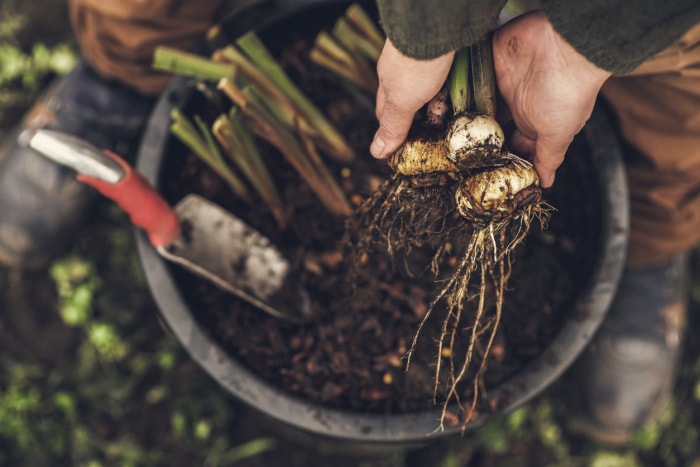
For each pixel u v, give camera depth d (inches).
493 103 24.8
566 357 28.8
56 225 40.4
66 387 41.2
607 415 40.8
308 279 31.1
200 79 29.4
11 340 41.9
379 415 28.7
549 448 41.8
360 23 28.9
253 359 30.3
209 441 40.6
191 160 31.5
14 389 40.4
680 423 42.3
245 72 28.9
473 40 21.7
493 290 30.6
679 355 41.6
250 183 31.9
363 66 29.8
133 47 33.9
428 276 30.9
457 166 24.9
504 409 28.7
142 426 41.3
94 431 41.0
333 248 31.1
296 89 29.5
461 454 41.3
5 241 40.3
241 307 30.9
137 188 26.4
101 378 41.1
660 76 28.4
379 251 30.9
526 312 30.6
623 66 22.0
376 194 28.0
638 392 40.5
